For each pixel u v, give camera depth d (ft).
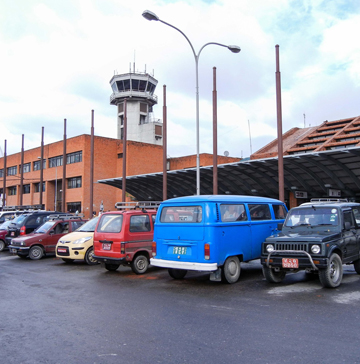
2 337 17.46
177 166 171.53
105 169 160.45
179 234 29.19
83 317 20.70
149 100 227.40
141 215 36.86
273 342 15.90
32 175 189.47
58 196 175.22
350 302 22.31
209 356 14.58
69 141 162.91
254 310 21.16
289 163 67.15
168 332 17.66
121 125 225.76
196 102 57.52
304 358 14.12
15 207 105.40
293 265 26.03
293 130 134.10
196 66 57.77
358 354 14.39
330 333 16.84
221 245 28.30
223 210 29.27
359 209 32.01
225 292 26.27
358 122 104.42
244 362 13.92
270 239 28.04
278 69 52.21
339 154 58.59
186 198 29.81
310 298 23.54
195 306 22.52
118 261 34.94
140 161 167.12
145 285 30.07
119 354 15.01
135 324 19.08
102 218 37.17
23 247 49.14
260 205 34.06
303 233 28.48
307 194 80.38
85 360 14.48
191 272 36.09
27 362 14.43
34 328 18.80
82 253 43.27
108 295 26.48
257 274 33.63
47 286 30.66
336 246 26.48
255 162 69.15
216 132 61.57
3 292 28.35
